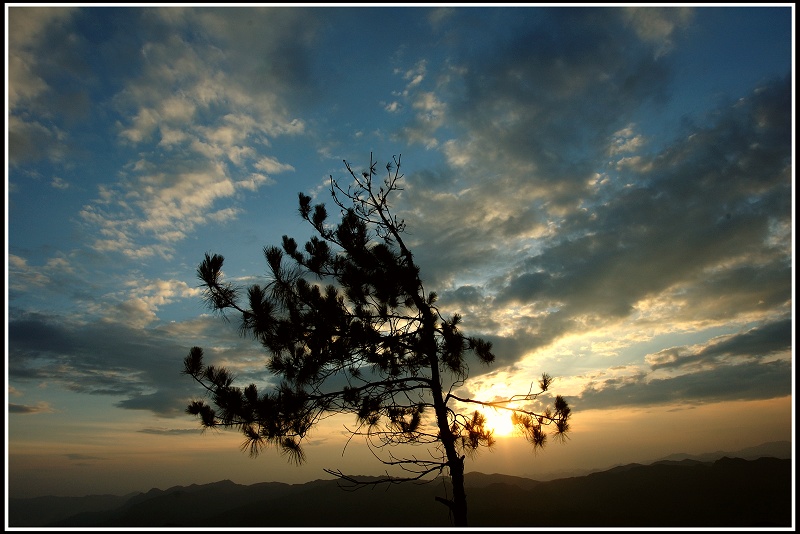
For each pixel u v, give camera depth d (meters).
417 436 8.93
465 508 8.27
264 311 8.18
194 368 8.05
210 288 8.12
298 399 8.23
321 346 8.70
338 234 9.39
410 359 9.53
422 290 9.65
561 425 9.03
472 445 9.37
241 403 7.86
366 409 8.48
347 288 9.18
